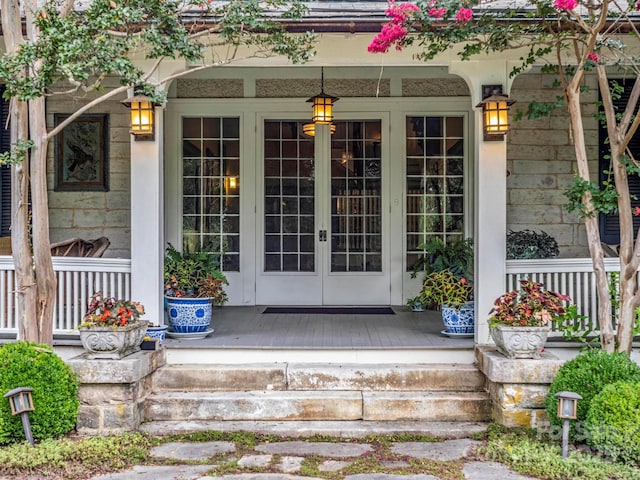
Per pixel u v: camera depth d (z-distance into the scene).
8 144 6.59
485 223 5.02
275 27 4.47
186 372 4.76
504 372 4.29
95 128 6.94
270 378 4.77
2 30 4.54
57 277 5.14
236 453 3.96
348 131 7.31
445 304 5.37
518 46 4.43
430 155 7.30
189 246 7.33
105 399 4.30
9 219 6.66
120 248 6.97
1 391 3.86
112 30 4.24
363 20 4.66
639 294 4.36
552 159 6.90
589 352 4.17
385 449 4.04
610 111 4.45
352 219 7.37
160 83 4.22
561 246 6.91
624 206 4.41
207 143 7.34
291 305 7.32
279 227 7.39
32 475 3.53
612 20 4.54
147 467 3.71
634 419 3.58
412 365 4.89
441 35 4.32
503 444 3.96
